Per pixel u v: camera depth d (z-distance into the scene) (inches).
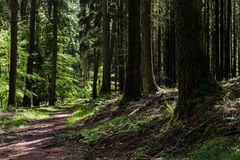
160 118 483.5
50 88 1676.9
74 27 1862.7
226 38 1402.6
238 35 2097.7
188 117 403.2
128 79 727.7
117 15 1537.9
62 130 715.4
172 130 393.4
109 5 1533.0
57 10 1603.1
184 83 419.8
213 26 1686.8
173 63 1466.5
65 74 1943.9
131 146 428.5
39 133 697.6
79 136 576.7
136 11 721.0
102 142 491.8
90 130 595.8
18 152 505.0
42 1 1584.6
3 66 1451.8
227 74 1379.2
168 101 575.2
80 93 2218.3
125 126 526.9
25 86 1376.7
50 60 1817.2
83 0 1647.4
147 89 832.9
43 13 1590.8
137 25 724.0
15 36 1087.0
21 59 1433.3
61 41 1945.1
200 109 397.4
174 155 347.3
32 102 1695.4
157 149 377.1
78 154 465.1
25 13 1498.5
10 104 1088.2
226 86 578.2
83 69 2514.8
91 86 2775.6
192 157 315.6
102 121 679.7
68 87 1983.3
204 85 416.8
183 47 423.5
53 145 542.6
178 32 428.5
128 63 730.2
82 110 1022.4
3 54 1483.8
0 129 733.9
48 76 1804.9
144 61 848.3
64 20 1664.6
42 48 1729.8
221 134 331.6
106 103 932.0
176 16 430.3
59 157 457.7
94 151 465.4
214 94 410.3
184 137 366.0
